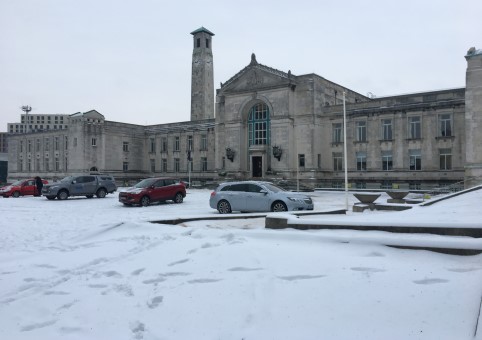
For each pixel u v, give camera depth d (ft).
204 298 24.54
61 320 23.06
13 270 31.96
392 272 25.71
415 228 33.17
